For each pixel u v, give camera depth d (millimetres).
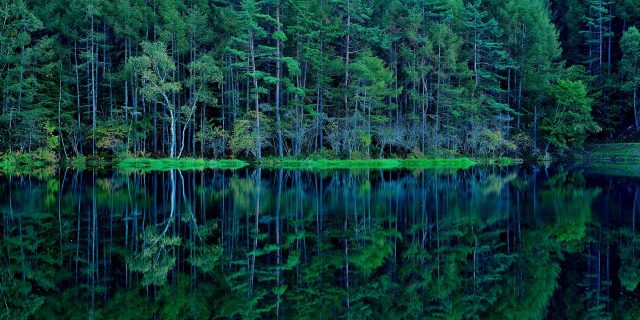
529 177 42062
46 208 24109
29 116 49906
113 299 11977
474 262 15398
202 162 52812
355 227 20422
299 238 18328
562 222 21266
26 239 17578
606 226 20312
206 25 60188
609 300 12195
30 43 55719
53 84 55719
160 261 15125
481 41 63438
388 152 62844
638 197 28391
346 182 38188
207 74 54156
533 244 17562
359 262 15336
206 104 62344
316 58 58562
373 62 58125
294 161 54938
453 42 63406
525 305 11922
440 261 15547
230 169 49688
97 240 17609
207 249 16609
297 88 56531
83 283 13117
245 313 11203
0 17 50906
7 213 22516
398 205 26312
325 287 13094
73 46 61125
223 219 21969
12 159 49344
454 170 50656
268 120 56906
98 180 37438
